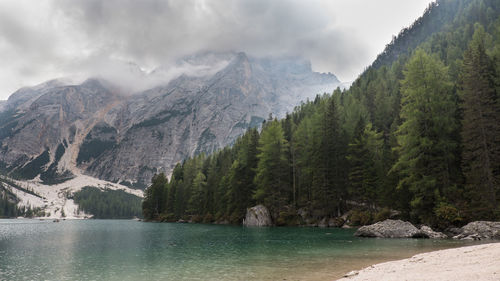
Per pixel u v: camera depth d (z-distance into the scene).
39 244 38.72
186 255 27.28
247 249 30.55
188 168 126.19
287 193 74.69
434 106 43.31
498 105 41.38
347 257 24.27
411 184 44.09
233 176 84.44
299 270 19.69
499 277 12.12
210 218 98.31
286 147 79.12
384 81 99.00
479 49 45.72
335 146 66.62
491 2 133.75
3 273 20.50
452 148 43.41
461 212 39.56
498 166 39.91
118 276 19.14
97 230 71.00
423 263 17.92
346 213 65.38
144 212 139.50
